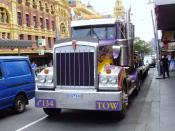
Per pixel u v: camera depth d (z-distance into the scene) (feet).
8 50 131.54
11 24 141.69
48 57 173.37
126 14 38.32
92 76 28.68
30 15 159.63
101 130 26.61
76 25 37.86
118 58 34.32
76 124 29.04
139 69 53.11
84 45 28.91
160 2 41.78
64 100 28.76
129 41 38.63
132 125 27.99
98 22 36.88
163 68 72.49
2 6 135.95
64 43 29.60
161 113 32.24
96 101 27.81
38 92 29.84
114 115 30.40
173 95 44.27
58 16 193.57
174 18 68.23
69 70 29.43
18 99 35.53
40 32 169.58
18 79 35.65
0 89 32.60
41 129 27.45
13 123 30.25
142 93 48.93
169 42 122.11
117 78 27.96
